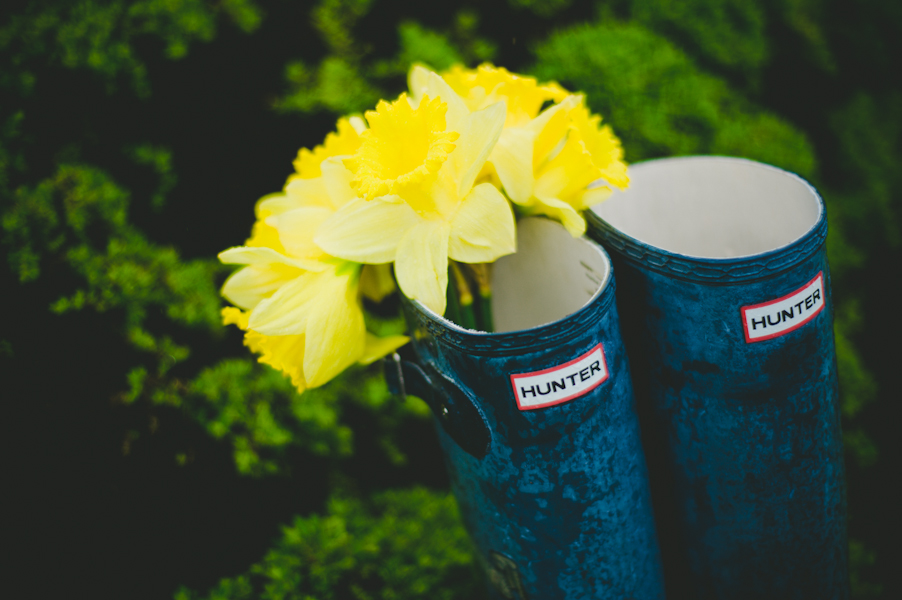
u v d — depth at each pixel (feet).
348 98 2.76
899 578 2.73
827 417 1.86
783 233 1.95
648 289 1.83
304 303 1.85
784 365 1.79
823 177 4.67
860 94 5.04
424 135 1.81
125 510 2.36
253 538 2.55
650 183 2.05
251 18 2.66
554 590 1.92
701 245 2.08
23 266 2.27
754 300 1.74
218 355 2.55
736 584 1.99
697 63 3.75
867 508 3.08
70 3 2.46
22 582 2.27
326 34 2.83
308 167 2.02
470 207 1.81
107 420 2.33
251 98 2.82
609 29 3.27
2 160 2.34
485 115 1.80
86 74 2.48
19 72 2.40
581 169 1.85
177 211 2.70
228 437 2.45
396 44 3.11
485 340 1.73
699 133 3.11
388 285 1.99
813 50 4.61
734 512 1.91
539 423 1.77
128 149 2.56
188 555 2.46
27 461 2.27
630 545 1.92
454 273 2.02
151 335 2.40
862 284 4.24
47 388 2.29
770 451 1.85
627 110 3.01
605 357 1.77
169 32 2.56
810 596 1.98
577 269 1.94
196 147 2.74
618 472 1.85
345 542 2.45
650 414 1.95
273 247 1.93
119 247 2.40
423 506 2.65
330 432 2.58
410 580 2.46
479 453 1.84
